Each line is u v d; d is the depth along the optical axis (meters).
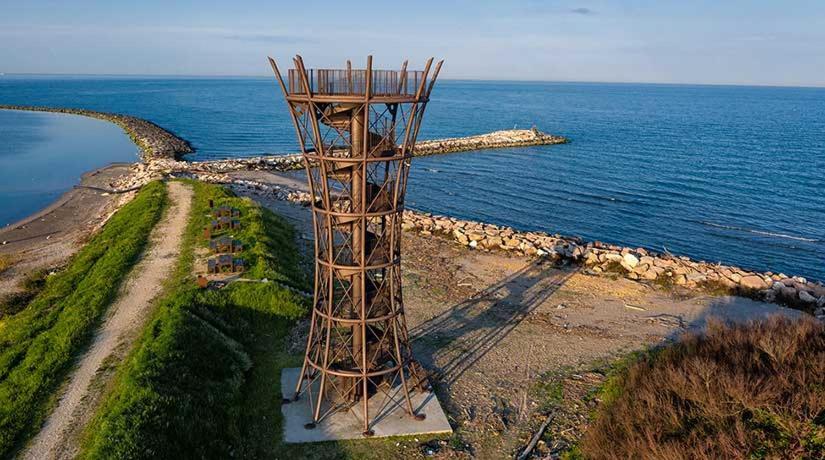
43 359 20.77
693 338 22.45
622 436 16.98
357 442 17.61
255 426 18.31
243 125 139.88
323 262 17.67
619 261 35.44
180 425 16.41
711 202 61.97
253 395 20.08
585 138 117.44
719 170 80.81
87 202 56.94
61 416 17.38
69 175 73.19
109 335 22.66
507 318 27.97
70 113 160.12
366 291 18.61
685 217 56.28
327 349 18.19
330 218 16.89
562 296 31.03
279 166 77.62
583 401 20.38
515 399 20.52
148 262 31.36
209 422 17.30
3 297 30.56
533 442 17.91
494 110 198.88
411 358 20.27
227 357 21.38
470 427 18.72
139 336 22.39
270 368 21.95
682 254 46.06
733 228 52.81
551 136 112.25
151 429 15.70
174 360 19.25
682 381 18.09
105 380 19.31
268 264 30.23
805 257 45.47
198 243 34.53
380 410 19.16
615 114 186.75
